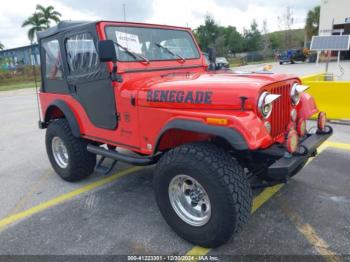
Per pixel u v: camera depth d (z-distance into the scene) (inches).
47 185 171.8
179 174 107.0
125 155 133.3
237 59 1787.6
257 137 93.7
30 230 127.0
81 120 154.6
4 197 159.0
